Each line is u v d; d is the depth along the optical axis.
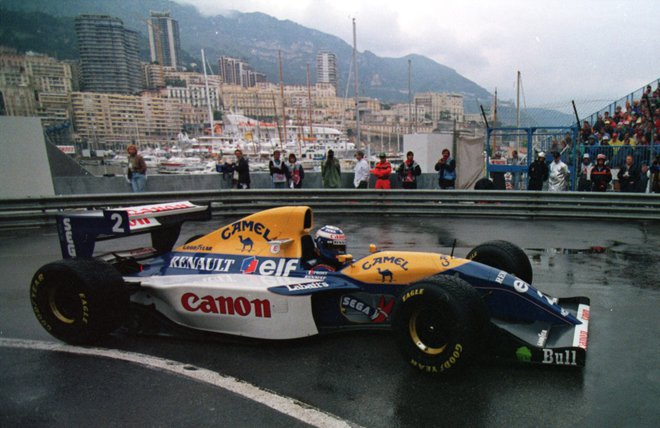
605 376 3.60
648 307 5.10
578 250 7.73
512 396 3.32
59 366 3.88
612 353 3.99
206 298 4.26
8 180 11.46
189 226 10.28
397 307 3.64
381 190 11.14
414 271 4.04
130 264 5.07
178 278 4.64
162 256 5.14
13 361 3.98
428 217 11.02
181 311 4.39
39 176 11.79
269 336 4.10
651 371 3.67
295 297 4.02
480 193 10.80
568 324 3.84
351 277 4.26
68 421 3.10
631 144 14.33
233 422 3.05
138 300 4.67
